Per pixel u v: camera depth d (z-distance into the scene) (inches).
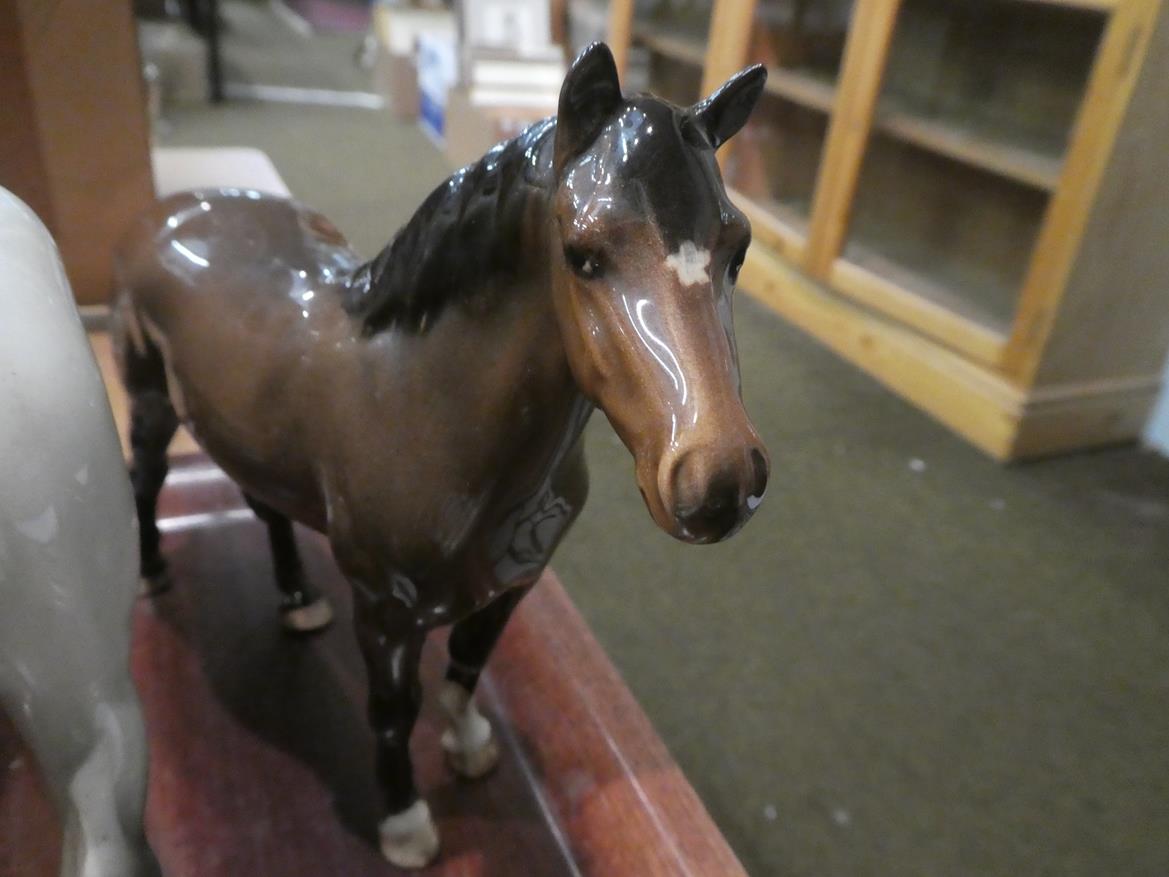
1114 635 46.4
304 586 31.5
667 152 15.2
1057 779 38.6
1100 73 50.6
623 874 26.1
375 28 131.5
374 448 20.7
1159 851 36.0
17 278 16.3
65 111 41.2
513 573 22.7
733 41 75.8
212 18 107.2
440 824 26.8
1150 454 62.4
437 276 19.2
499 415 19.6
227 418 23.5
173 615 32.1
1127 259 55.2
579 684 31.6
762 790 37.0
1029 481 58.0
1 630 14.8
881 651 44.2
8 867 23.8
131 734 16.6
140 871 17.0
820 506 53.7
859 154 66.8
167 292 24.6
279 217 25.7
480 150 86.4
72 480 15.4
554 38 104.5
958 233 68.7
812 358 70.2
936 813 36.8
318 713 29.2
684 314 15.0
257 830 25.7
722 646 43.6
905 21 64.0
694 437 14.5
